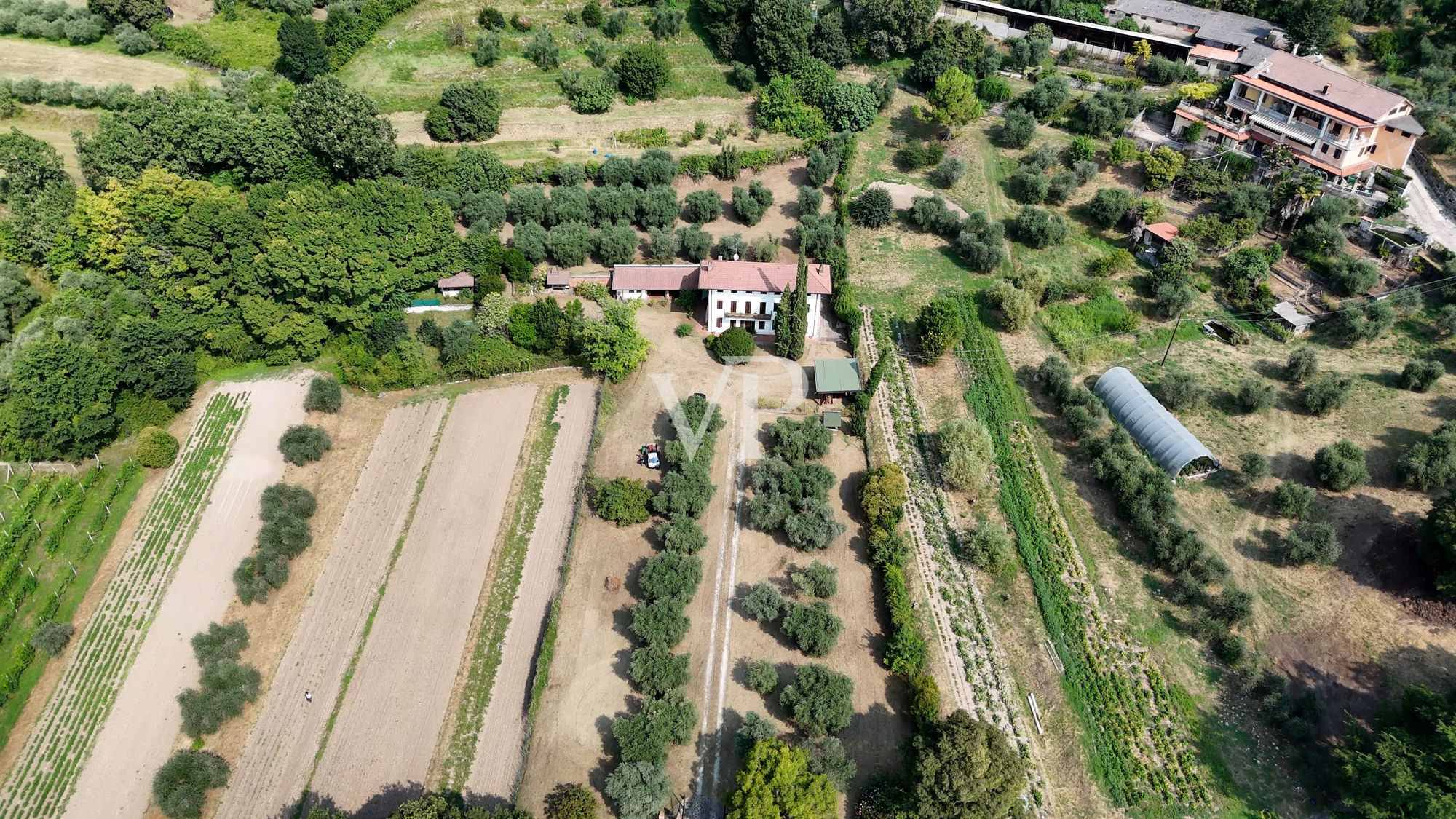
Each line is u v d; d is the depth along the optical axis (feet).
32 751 231.50
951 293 365.61
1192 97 408.46
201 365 336.29
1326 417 295.48
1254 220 361.51
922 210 393.29
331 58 457.27
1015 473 290.56
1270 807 210.18
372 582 271.49
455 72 466.29
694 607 257.55
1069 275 367.45
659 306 369.71
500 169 407.64
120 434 310.24
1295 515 265.34
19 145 340.80
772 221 408.05
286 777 226.17
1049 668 238.68
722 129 455.63
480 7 499.92
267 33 469.98
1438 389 298.35
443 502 294.25
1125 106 419.74
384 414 326.85
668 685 231.71
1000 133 439.22
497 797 219.00
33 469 292.20
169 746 232.32
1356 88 368.07
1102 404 305.53
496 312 343.05
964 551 269.23
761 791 194.90
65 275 325.01
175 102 368.68
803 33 459.73
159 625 258.57
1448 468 259.60
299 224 328.29
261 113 388.78
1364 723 220.43
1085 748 222.28
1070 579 259.39
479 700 240.12
